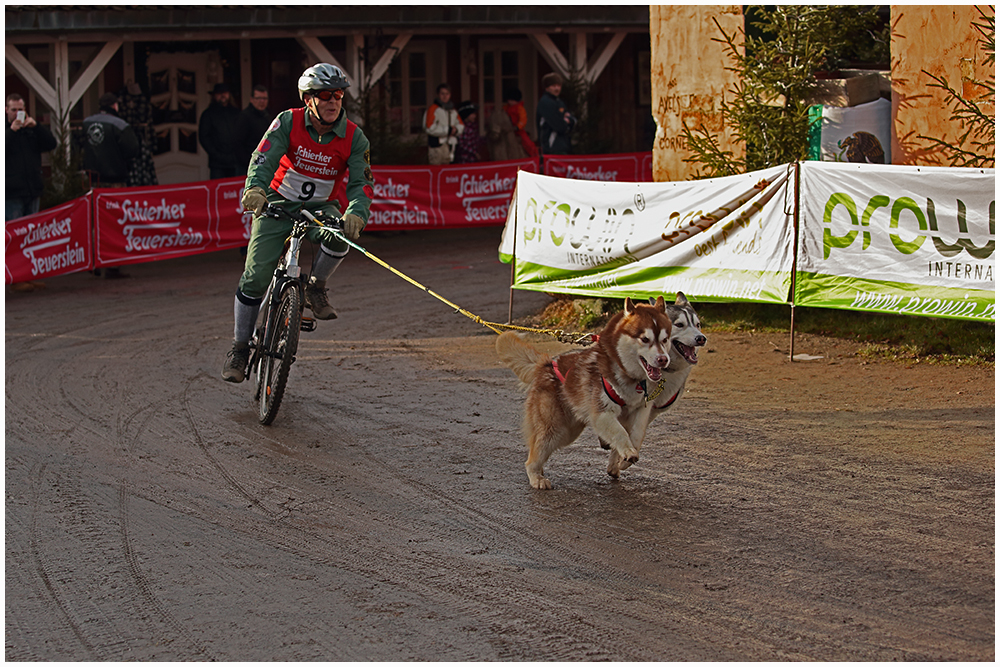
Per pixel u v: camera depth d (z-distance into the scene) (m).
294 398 7.48
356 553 4.55
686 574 4.21
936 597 3.91
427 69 20.08
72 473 5.74
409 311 10.96
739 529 4.71
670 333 5.23
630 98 21.25
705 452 5.95
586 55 19.47
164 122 18.39
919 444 5.88
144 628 3.84
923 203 7.54
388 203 14.92
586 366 5.32
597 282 9.45
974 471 5.38
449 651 3.60
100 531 4.86
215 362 8.73
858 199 7.82
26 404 7.30
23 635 3.80
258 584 4.23
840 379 7.45
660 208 8.95
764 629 3.69
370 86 16.89
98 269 13.68
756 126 9.81
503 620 3.84
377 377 8.11
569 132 16.64
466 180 15.42
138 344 9.46
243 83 18.75
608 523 4.86
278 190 6.77
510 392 7.56
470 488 5.44
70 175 14.59
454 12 16.86
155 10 15.03
